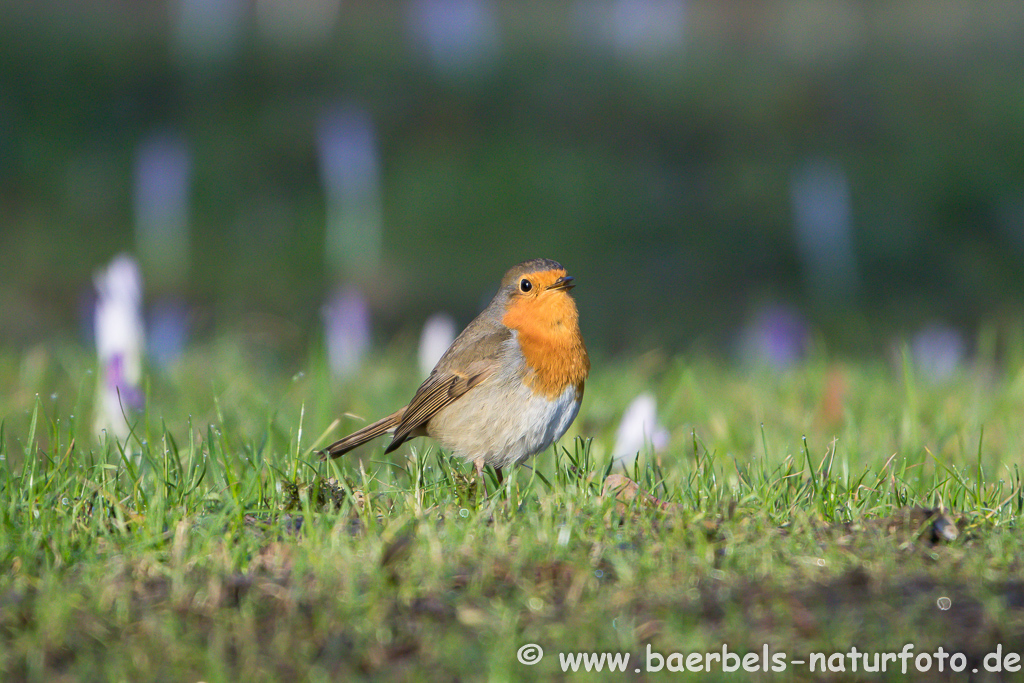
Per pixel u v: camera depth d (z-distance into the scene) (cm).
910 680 470
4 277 2119
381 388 1173
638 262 2338
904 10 3816
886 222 2438
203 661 481
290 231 2373
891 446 873
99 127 2744
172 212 2322
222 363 1239
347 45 3173
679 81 3039
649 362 1266
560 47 3253
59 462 710
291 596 528
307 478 721
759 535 591
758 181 2603
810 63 3225
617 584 542
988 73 3200
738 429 966
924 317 2112
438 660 485
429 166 2650
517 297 809
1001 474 807
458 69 3008
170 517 632
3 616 516
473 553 574
